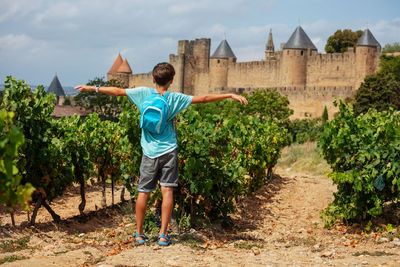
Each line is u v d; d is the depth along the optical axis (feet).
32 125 25.04
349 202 28.63
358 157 27.58
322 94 220.02
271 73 268.41
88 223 28.84
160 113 17.01
